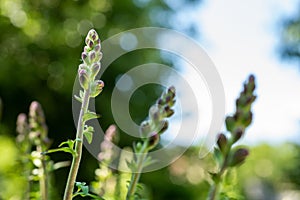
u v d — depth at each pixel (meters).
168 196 10.23
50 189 3.27
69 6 12.06
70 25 11.95
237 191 2.51
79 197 3.97
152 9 12.47
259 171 15.84
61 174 8.68
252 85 1.87
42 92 11.64
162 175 10.25
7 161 6.31
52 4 12.10
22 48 11.88
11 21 11.84
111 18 12.09
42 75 11.69
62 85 11.43
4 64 11.50
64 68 11.48
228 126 1.80
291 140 10.27
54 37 11.67
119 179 2.74
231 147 1.74
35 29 11.94
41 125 2.63
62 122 11.47
